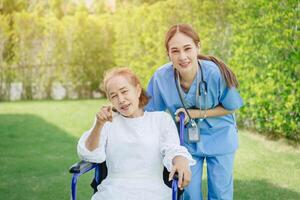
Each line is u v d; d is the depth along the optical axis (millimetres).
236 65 6598
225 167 3236
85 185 4594
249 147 5793
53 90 10617
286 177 4723
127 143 2873
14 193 4402
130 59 9734
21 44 10336
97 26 10531
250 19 6281
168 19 8234
